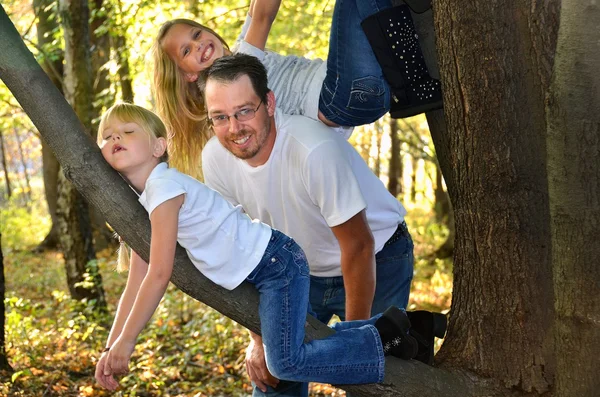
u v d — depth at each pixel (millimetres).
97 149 2748
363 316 3287
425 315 3135
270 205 3469
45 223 23531
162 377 6980
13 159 34906
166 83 3621
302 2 12008
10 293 12055
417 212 24547
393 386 2943
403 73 3229
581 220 2705
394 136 20312
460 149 3045
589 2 2551
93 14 10453
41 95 2680
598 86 2604
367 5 3225
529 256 2953
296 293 2889
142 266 3072
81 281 9711
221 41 3691
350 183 3180
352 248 3248
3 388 6172
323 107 3324
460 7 2881
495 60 2855
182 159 3717
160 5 10750
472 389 3037
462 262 3172
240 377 6953
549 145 2738
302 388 3664
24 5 14633
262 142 3080
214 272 2805
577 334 2766
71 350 7629
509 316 3006
